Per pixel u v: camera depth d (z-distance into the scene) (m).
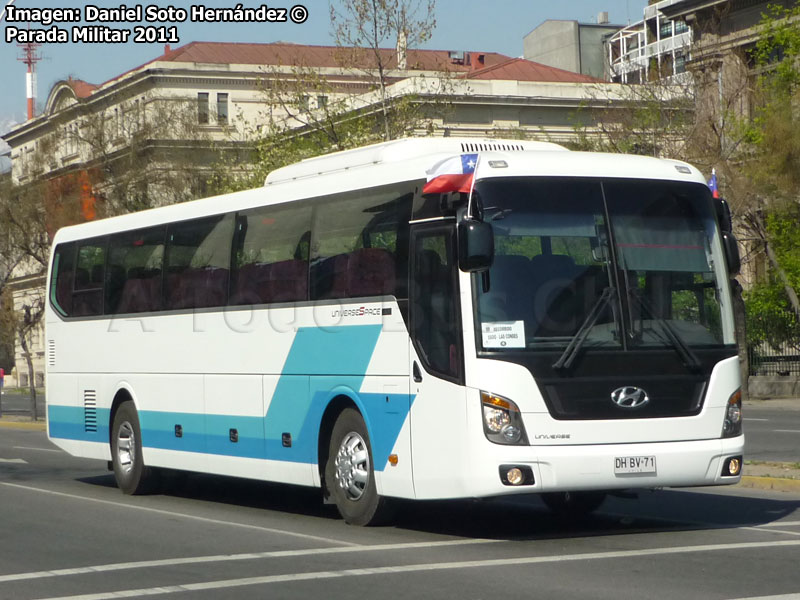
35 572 13.24
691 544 14.39
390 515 16.48
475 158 14.77
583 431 14.34
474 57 111.44
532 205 14.76
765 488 20.45
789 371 54.09
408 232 15.65
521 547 14.43
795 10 49.06
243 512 19.12
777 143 44.75
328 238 17.34
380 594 11.47
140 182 51.81
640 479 14.45
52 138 51.75
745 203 46.88
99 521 17.88
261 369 18.66
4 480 25.44
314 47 97.00
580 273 14.70
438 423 14.90
